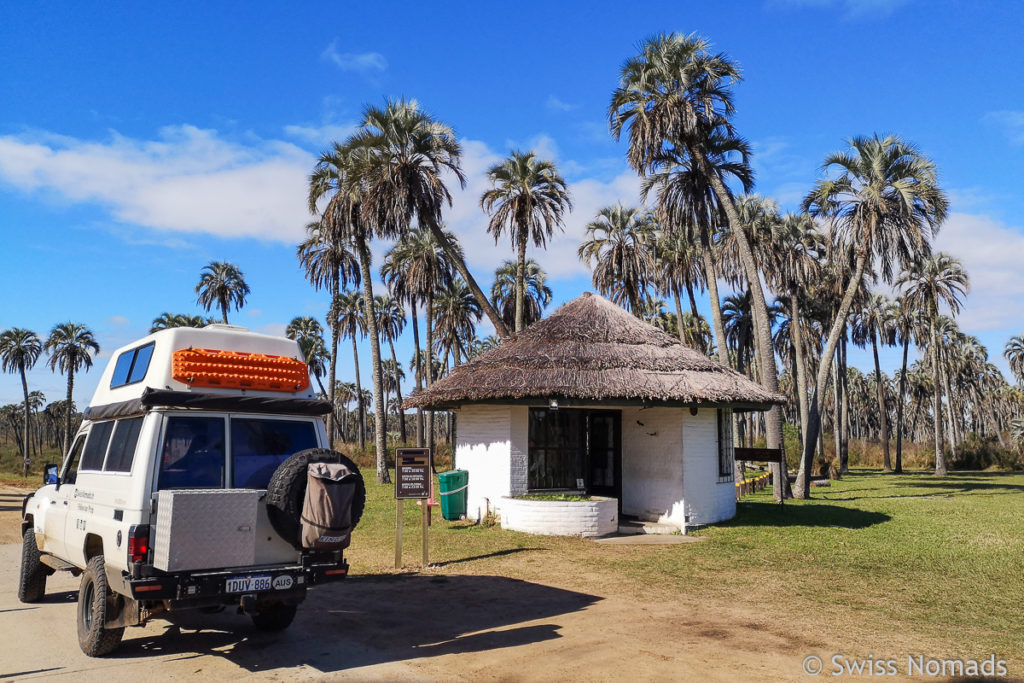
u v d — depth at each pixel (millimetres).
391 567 10906
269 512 6094
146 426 6188
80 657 6484
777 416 23750
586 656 6480
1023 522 16906
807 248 37156
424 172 24141
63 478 8188
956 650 6742
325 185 31953
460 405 16328
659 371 15156
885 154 24516
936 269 47000
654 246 39219
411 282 41125
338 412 107625
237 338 7207
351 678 5883
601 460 16766
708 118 23156
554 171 27156
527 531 14141
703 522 15312
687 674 5973
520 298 26734
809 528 15336
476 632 7344
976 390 85062
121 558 5844
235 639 7105
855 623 7754
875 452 62062
